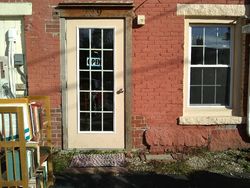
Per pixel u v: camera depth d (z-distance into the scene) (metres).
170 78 6.70
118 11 6.52
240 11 6.64
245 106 6.81
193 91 6.94
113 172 5.76
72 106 6.70
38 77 6.60
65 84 6.63
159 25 6.60
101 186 5.22
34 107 4.50
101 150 6.73
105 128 6.77
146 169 5.90
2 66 6.59
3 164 4.03
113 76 6.68
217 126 6.82
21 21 6.61
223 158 6.39
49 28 6.53
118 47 6.62
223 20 6.74
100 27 6.58
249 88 6.68
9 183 3.78
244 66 6.75
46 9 6.49
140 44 6.62
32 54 6.55
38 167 4.21
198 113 6.86
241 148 6.81
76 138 6.74
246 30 6.45
